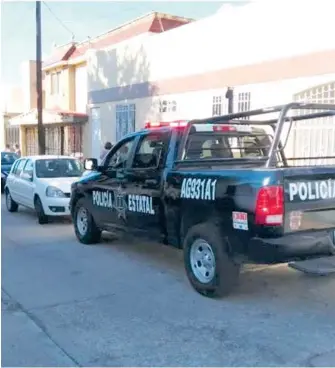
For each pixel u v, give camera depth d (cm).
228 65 1379
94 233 814
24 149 3000
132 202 679
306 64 1162
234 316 477
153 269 660
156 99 1689
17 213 1231
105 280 609
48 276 629
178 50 1572
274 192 468
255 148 690
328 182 502
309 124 1149
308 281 591
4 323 466
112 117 1969
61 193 1018
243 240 490
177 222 591
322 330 440
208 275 536
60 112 2261
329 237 491
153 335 433
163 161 621
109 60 1961
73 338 430
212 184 527
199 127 630
